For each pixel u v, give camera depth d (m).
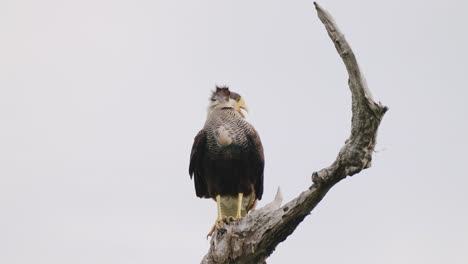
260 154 16.39
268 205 12.87
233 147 16.05
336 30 10.48
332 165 11.55
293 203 12.30
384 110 10.69
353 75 10.55
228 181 16.33
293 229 12.72
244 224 12.91
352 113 10.98
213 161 16.25
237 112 16.67
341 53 10.52
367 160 11.28
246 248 12.80
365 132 10.95
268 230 12.62
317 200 12.12
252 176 16.50
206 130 16.36
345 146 11.27
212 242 13.16
